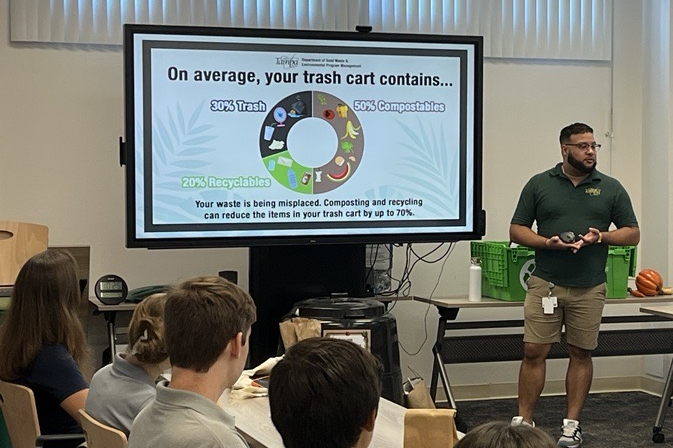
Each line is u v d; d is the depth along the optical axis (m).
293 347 1.55
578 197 4.89
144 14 5.32
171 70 4.88
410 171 5.21
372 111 5.15
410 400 4.04
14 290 2.99
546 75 6.12
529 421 5.04
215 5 5.41
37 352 2.94
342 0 5.62
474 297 5.41
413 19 5.75
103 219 5.39
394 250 5.88
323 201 5.09
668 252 6.09
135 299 4.93
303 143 5.06
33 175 5.27
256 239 5.00
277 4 5.52
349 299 4.93
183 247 4.91
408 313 5.95
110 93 5.36
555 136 6.16
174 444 1.84
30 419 2.80
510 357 5.58
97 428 2.30
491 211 6.05
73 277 3.04
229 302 1.96
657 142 6.20
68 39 5.25
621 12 6.26
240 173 4.98
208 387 1.96
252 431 2.55
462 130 5.28
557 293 4.90
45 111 5.27
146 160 4.86
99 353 5.34
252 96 4.99
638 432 5.27
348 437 1.46
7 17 5.19
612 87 6.27
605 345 5.70
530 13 6.02
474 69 5.27
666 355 6.18
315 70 5.06
